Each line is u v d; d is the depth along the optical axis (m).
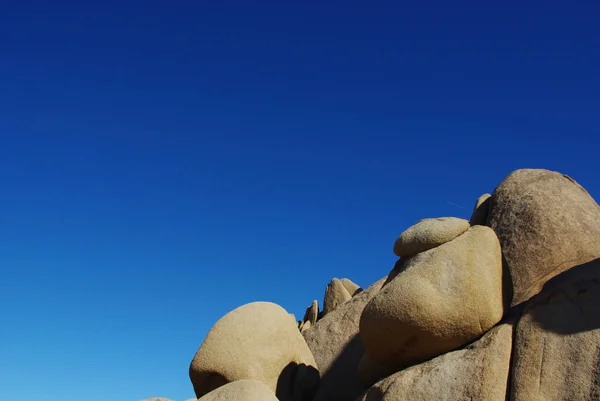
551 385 10.01
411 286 11.81
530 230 13.21
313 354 17.05
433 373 11.05
